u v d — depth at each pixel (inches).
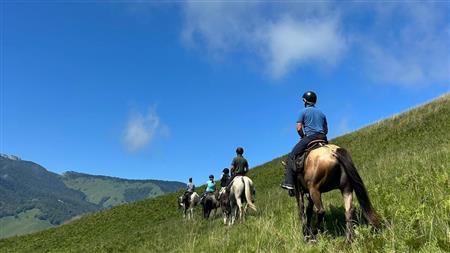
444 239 222.8
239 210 661.9
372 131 1499.8
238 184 664.4
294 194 385.1
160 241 692.1
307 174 327.0
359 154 1255.5
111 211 1850.4
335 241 299.0
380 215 317.7
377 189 422.6
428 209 297.3
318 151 325.1
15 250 1457.9
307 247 302.5
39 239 1599.4
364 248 258.2
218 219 899.4
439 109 1362.0
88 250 996.6
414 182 394.3
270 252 323.3
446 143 803.4
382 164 703.1
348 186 305.0
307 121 358.9
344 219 374.6
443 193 322.3
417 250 235.6
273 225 418.9
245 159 703.7
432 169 428.5
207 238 491.8
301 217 360.8
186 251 458.9
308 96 372.5
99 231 1523.1
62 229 1734.7
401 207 318.3
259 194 1255.5
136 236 1018.7
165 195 1937.7
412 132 1252.5
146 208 1734.7
